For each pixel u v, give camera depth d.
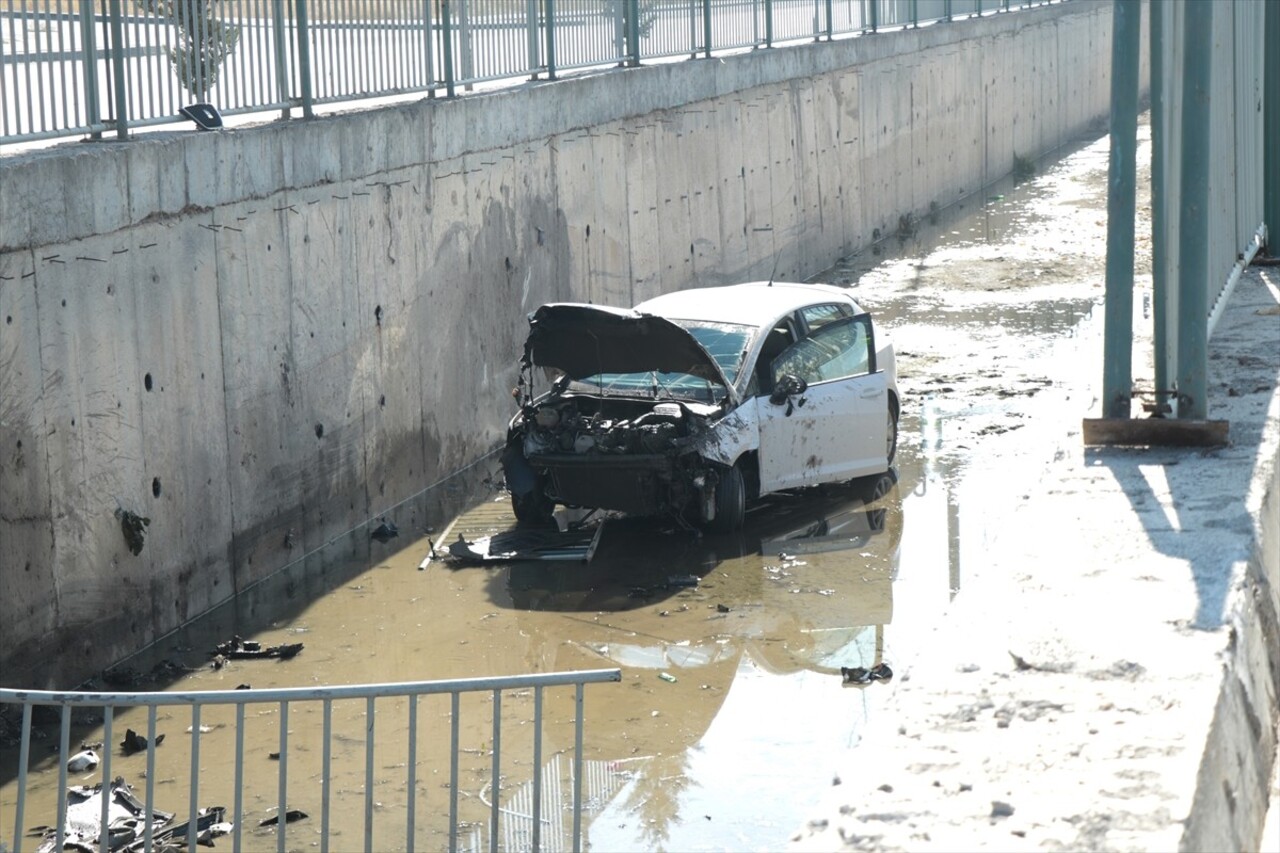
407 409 14.48
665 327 12.56
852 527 13.30
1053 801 3.63
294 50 12.94
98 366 10.22
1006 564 5.38
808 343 13.95
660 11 21.14
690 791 8.40
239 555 11.94
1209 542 5.45
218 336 11.61
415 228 14.50
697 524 13.27
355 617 11.38
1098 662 4.45
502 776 8.64
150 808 5.64
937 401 17.58
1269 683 5.01
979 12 39.47
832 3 28.98
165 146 10.88
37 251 9.59
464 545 12.89
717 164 22.67
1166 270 6.91
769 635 10.80
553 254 17.42
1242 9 9.70
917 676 4.45
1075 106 50.66
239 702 5.52
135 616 10.62
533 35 17.44
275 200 12.30
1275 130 11.23
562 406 13.12
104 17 10.75
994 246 29.80
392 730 9.30
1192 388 6.85
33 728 9.34
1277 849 4.18
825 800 3.73
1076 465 6.59
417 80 14.88
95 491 10.18
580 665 10.33
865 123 30.20
